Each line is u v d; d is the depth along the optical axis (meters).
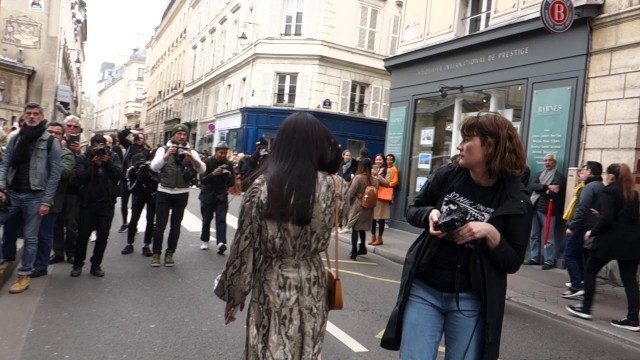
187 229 10.87
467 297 2.51
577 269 7.18
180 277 6.84
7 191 5.60
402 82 14.65
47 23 25.97
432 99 13.52
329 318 5.48
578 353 5.06
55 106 27.19
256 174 2.36
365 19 26.23
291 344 2.22
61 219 7.36
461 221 2.34
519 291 7.57
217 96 33.34
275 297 2.25
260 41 25.80
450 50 12.51
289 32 25.64
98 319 5.04
